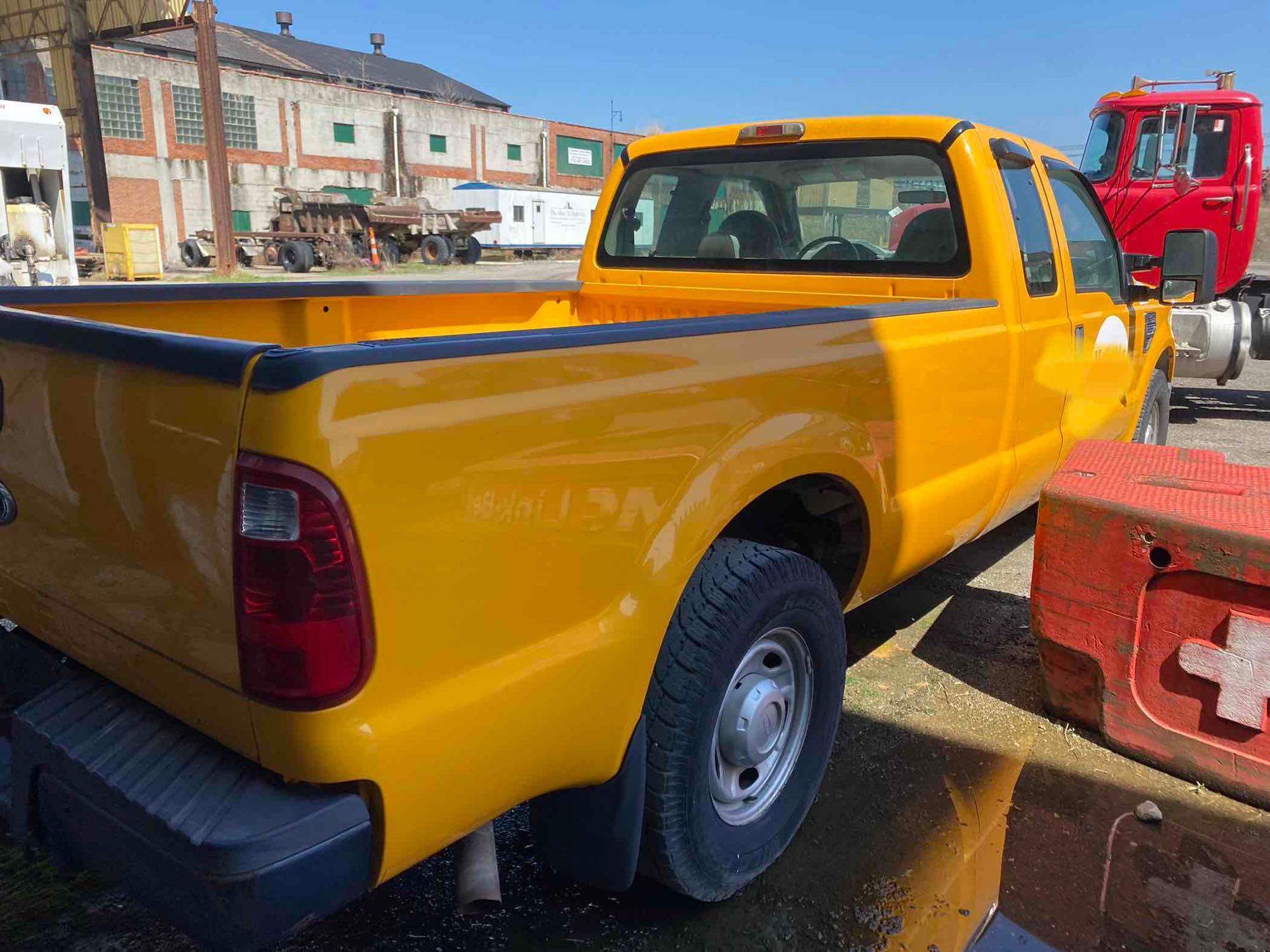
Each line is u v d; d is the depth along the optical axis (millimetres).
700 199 4078
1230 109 8141
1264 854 2547
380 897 2316
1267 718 2711
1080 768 2945
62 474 1692
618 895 2350
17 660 1967
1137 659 2936
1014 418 3373
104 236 21375
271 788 1486
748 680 2293
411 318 3607
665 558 1906
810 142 3670
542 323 4242
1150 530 2814
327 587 1375
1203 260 4215
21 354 1718
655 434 1867
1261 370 12625
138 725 1679
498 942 2182
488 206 38469
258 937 1414
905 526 2775
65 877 2340
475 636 1588
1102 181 8820
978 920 2279
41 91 33312
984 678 3562
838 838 2586
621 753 1915
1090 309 3975
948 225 3322
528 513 1639
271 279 24000
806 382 2270
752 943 2195
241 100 37312
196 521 1465
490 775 1649
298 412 1330
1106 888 2400
